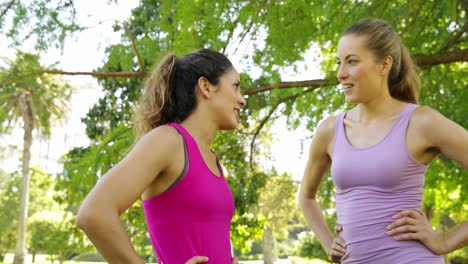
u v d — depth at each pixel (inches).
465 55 251.9
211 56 91.2
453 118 280.7
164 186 82.5
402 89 105.1
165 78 90.4
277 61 233.9
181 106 89.5
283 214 1107.9
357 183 98.7
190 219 82.7
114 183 75.5
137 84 381.7
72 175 294.8
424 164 99.2
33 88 276.4
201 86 89.2
